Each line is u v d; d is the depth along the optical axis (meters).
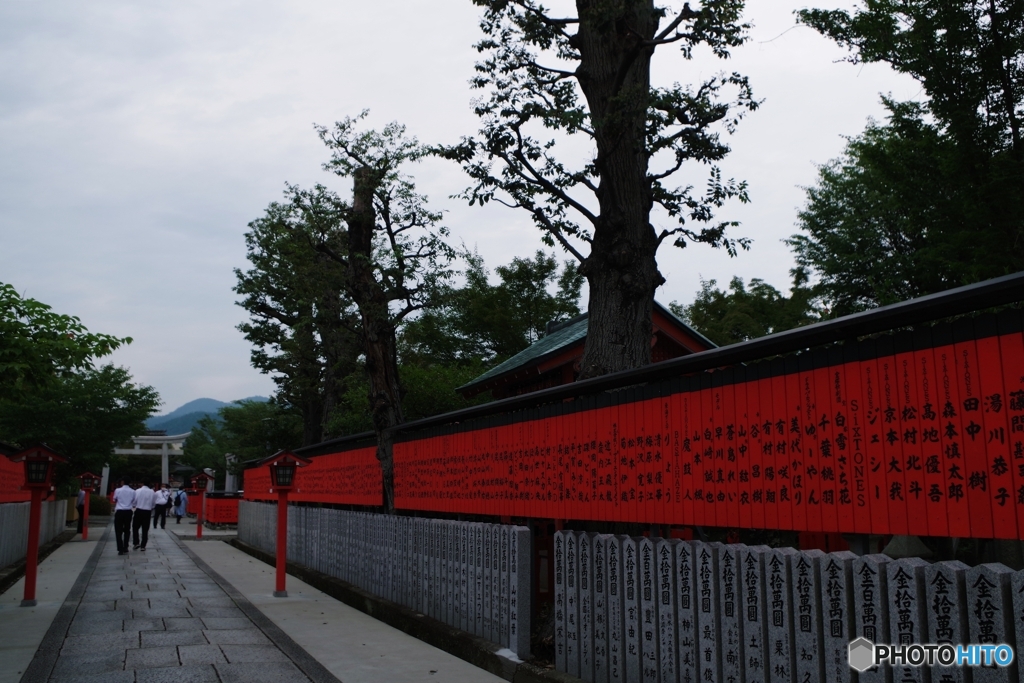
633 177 9.38
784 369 5.24
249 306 34.16
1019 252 12.30
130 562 18.95
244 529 25.28
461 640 8.78
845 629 4.54
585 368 9.26
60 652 8.49
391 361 15.34
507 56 9.82
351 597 12.73
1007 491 3.90
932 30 12.01
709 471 5.83
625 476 6.79
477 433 9.76
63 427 34.94
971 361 4.12
